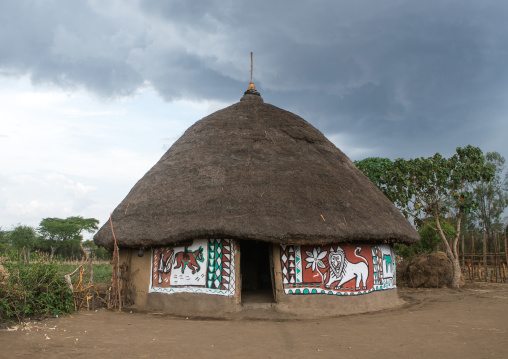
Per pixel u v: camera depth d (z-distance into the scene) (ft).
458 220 59.88
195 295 34.99
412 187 58.70
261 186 36.55
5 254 32.91
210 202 35.55
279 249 35.40
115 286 37.14
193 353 21.02
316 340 24.27
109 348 21.97
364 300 36.81
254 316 33.09
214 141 42.50
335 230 34.47
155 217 37.06
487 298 44.78
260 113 46.57
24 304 29.86
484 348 21.97
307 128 46.50
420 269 58.75
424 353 21.02
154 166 45.03
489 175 57.77
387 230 37.47
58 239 182.80
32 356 20.15
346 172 42.65
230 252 34.78
